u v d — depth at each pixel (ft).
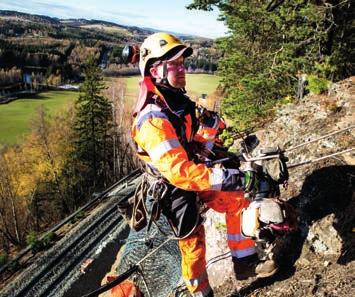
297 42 49.08
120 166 188.14
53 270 87.92
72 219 110.42
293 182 18.15
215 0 54.34
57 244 96.58
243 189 10.16
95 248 93.20
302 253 14.62
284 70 48.19
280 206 10.96
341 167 17.62
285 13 45.65
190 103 10.37
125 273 13.28
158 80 9.93
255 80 52.01
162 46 9.71
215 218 21.49
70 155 175.52
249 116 50.49
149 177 10.98
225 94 69.51
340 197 15.78
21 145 192.13
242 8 53.52
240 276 13.17
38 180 170.09
